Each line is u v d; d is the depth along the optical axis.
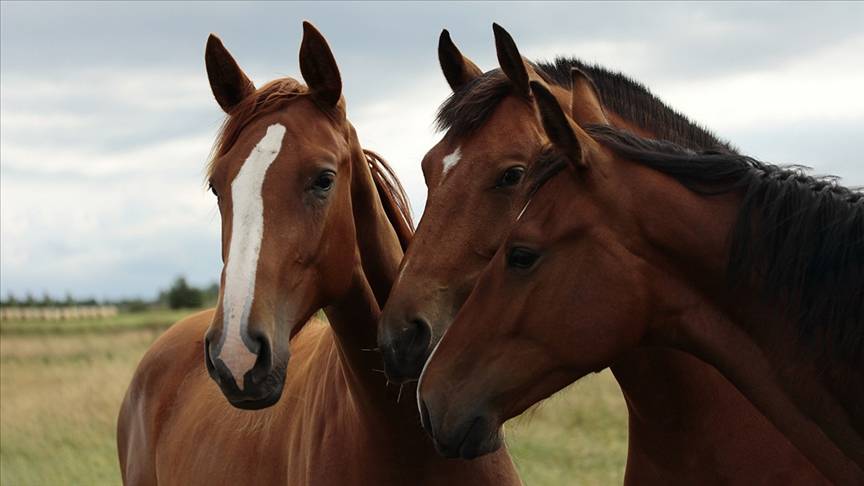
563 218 3.08
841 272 2.98
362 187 3.99
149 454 5.43
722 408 3.55
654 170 3.15
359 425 3.94
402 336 3.63
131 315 47.22
